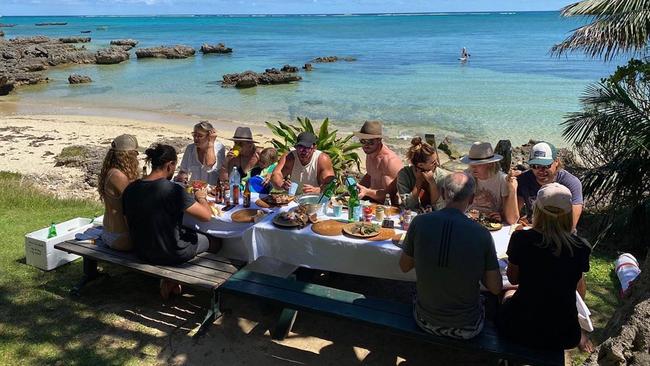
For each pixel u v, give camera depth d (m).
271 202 4.80
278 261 4.43
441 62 42.56
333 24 148.88
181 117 21.33
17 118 20.73
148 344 3.87
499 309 3.38
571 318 3.03
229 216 4.53
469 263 3.00
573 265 2.98
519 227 4.13
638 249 6.13
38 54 46.44
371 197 5.28
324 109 22.66
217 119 20.84
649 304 2.95
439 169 4.61
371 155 5.45
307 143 5.32
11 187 8.43
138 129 18.22
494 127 18.25
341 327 4.16
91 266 4.68
